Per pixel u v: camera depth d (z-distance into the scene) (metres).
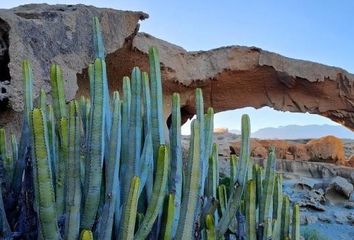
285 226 3.88
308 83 17.22
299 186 13.51
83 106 3.22
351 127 18.42
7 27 6.73
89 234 2.30
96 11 9.23
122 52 12.23
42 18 7.90
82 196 2.71
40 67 7.22
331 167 16.78
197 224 3.08
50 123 2.99
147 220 2.69
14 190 3.38
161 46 14.27
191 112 17.34
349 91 17.47
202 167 3.33
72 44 8.22
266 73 16.84
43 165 2.38
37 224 2.85
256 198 3.77
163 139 3.16
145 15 10.64
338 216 10.46
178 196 3.00
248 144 3.52
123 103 3.18
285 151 22.03
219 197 3.66
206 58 15.99
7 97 6.45
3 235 2.86
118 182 2.83
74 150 2.56
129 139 3.02
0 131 3.69
